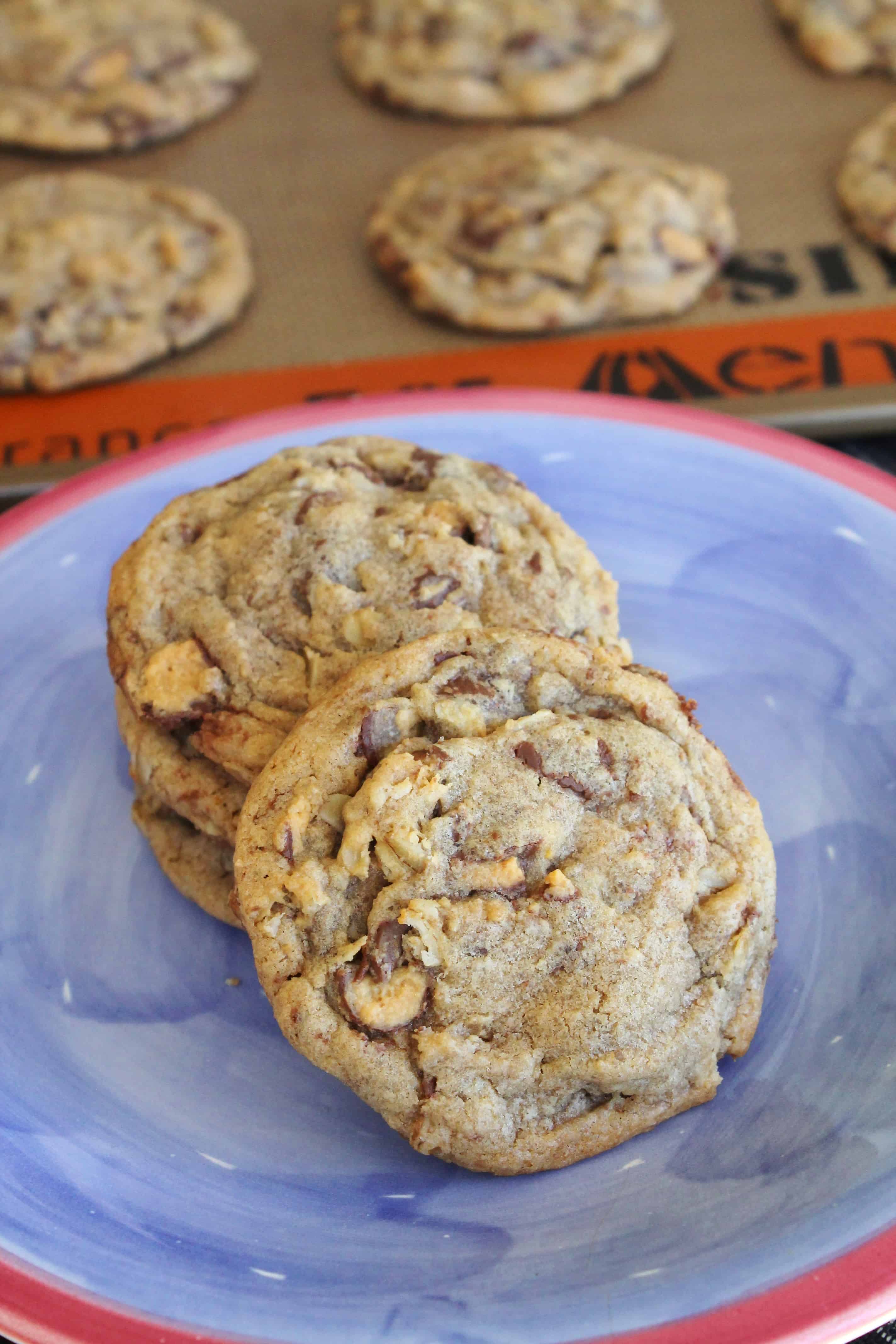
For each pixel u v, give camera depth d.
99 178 0.68
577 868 0.46
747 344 0.64
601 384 0.63
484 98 0.71
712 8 0.75
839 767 0.51
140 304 0.64
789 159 0.70
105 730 0.53
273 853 0.46
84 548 0.54
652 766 0.47
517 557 0.50
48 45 0.71
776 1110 0.46
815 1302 0.43
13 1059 0.48
